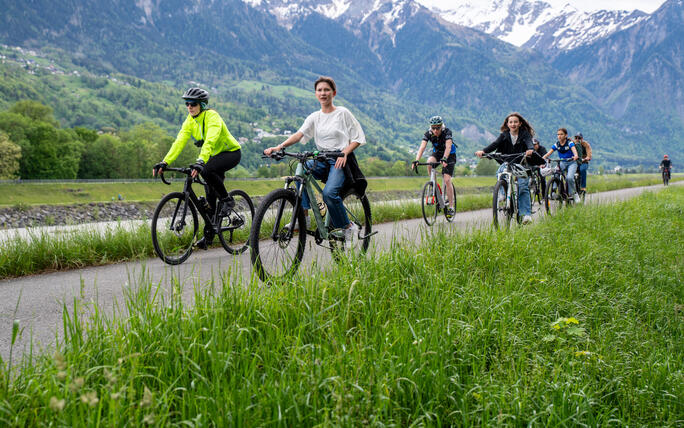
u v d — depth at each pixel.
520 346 3.42
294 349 2.71
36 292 4.82
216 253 6.99
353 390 2.37
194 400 2.24
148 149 122.12
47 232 6.44
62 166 107.94
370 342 3.02
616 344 3.88
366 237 5.95
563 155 13.09
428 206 9.98
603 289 5.39
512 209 8.77
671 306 5.23
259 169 148.38
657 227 9.84
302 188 4.98
